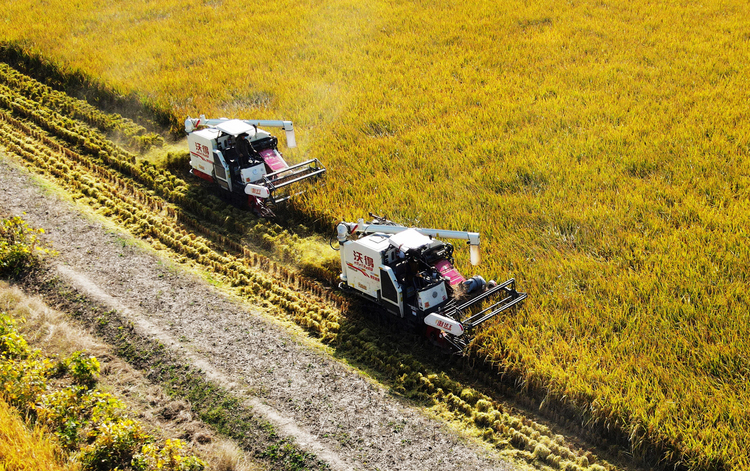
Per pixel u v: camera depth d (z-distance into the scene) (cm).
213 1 3497
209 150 1652
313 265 1433
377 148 1900
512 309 1245
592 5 3219
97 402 1020
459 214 1543
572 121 2062
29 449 899
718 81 2319
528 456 990
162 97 2250
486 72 2492
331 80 2447
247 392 1092
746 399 1008
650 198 1619
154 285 1374
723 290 1261
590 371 1075
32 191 1709
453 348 1184
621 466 988
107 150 1952
